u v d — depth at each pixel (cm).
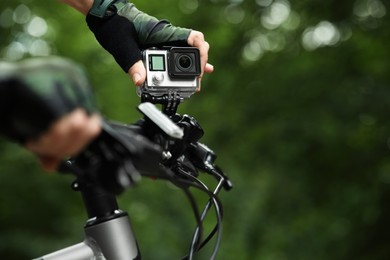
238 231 1276
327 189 1281
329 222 1220
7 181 1148
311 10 1262
